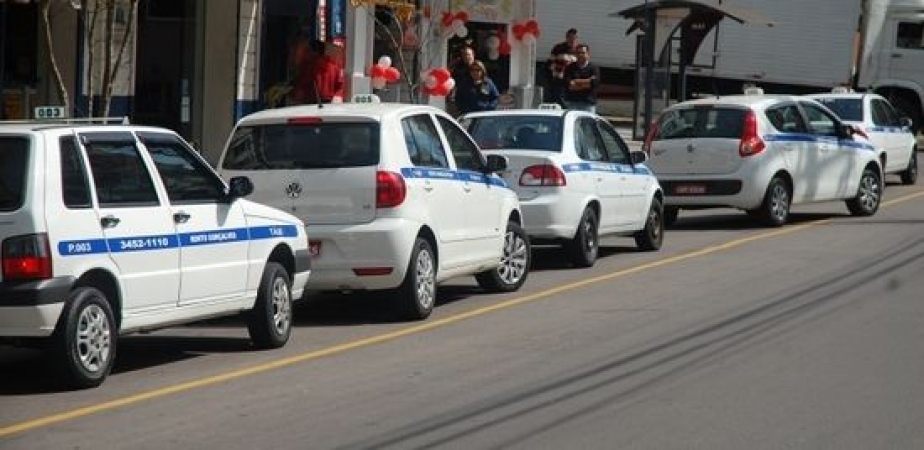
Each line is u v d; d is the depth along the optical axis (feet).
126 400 30.76
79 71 63.41
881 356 35.91
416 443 26.89
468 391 31.78
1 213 30.01
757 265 53.93
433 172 42.29
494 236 46.24
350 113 40.78
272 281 37.50
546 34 133.90
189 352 37.45
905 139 92.32
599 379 33.09
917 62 128.67
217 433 27.66
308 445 26.71
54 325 30.35
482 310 44.11
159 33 69.92
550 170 51.03
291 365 35.19
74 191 31.17
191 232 34.22
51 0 52.75
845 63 128.47
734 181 65.26
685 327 40.37
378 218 39.93
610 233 55.57
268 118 41.11
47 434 27.53
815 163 68.59
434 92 75.25
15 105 63.57
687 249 59.62
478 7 94.32
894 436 27.55
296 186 40.22
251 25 73.00
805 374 33.63
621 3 131.95
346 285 40.27
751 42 130.21
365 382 32.86
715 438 27.27
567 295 47.11
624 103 137.18
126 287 32.14
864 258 55.57
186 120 71.36
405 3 76.59
